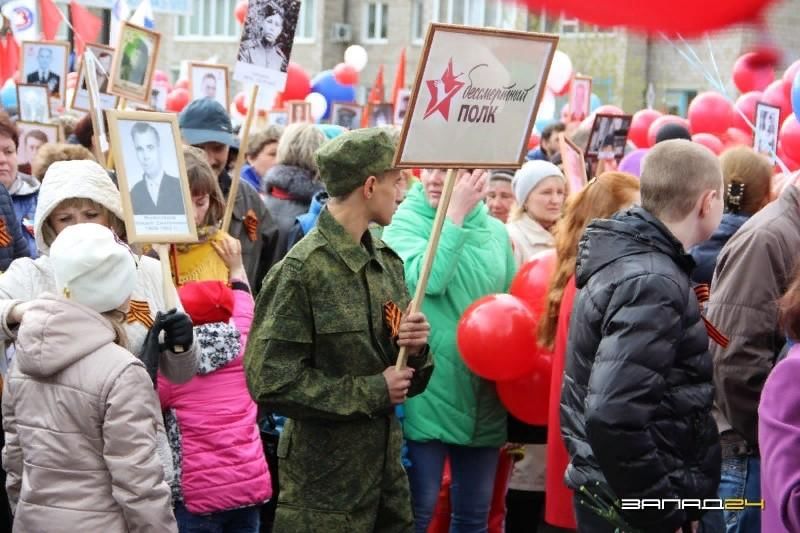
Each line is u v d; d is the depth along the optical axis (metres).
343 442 5.28
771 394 3.71
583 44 29.80
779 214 5.84
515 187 8.09
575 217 6.27
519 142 5.53
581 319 4.95
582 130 11.30
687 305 4.74
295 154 9.14
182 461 5.72
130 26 8.91
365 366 5.29
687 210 4.96
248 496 5.83
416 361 5.55
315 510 5.29
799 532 3.55
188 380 5.54
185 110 8.48
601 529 4.98
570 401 5.06
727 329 5.75
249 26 7.95
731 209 6.98
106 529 4.76
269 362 5.18
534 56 5.43
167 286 5.55
